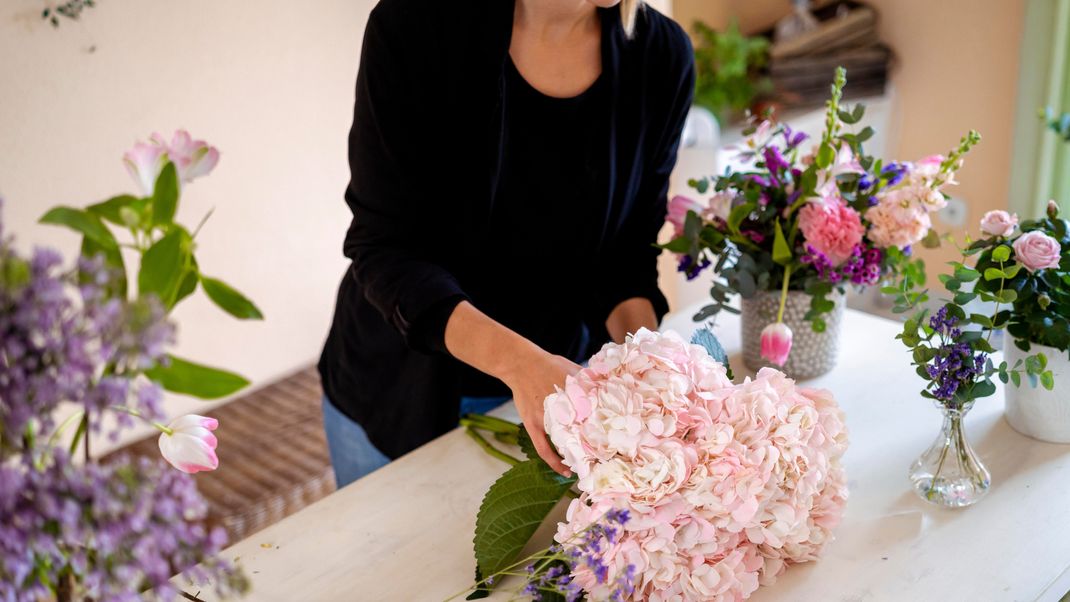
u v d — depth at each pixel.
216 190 2.48
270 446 2.32
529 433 1.07
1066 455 1.21
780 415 0.96
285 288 2.69
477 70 1.27
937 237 1.35
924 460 1.15
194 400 2.51
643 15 1.38
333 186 2.72
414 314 1.21
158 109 2.35
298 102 2.58
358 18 2.64
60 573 0.73
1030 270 1.16
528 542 1.12
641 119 1.39
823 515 1.01
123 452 2.28
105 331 0.63
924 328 1.14
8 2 2.09
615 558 0.93
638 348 0.97
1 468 0.61
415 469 1.28
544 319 1.46
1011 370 1.18
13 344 0.62
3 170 2.17
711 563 0.95
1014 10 2.59
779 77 2.91
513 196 1.37
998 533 1.07
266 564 1.10
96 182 2.31
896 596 0.99
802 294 1.38
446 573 1.08
